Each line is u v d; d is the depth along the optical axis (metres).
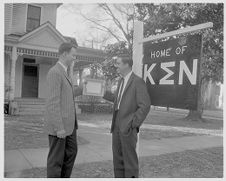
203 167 5.05
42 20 14.81
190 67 3.14
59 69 3.38
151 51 3.73
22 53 12.78
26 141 6.49
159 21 12.97
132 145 3.36
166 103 3.42
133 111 3.36
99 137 7.73
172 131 10.05
